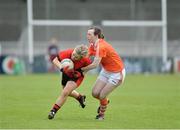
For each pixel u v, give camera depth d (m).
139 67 109.12
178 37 123.69
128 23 117.31
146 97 53.91
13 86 68.50
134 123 33.81
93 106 44.34
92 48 35.03
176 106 45.03
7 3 121.38
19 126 31.97
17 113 39.22
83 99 36.88
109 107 44.00
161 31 117.06
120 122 34.31
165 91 62.00
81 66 34.47
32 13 116.38
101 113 35.84
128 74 105.00
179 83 76.62
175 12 124.62
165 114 39.16
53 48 103.00
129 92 60.44
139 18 120.81
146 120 35.47
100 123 33.66
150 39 117.06
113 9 122.31
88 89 63.75
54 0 116.75
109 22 117.25
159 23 117.12
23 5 121.44
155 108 43.34
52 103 47.03
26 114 38.59
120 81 35.12
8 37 120.25
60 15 119.00
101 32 34.69
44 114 38.62
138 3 121.38
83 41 116.00
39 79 83.75
